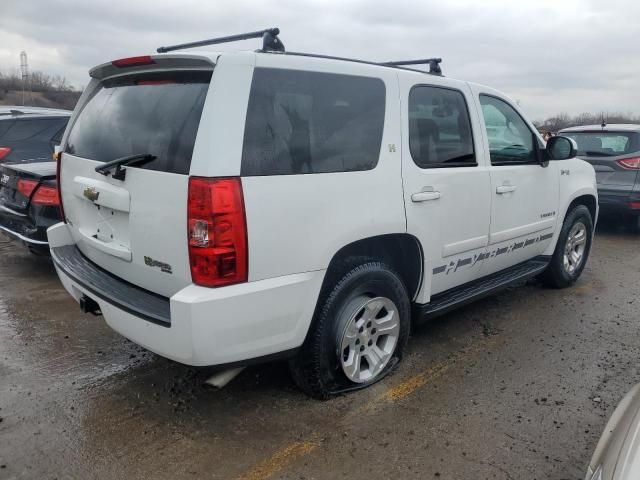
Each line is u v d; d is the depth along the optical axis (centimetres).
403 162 338
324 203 293
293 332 293
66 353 402
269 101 277
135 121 303
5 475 268
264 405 332
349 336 329
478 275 432
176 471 272
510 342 430
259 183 266
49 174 527
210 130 256
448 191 369
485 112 421
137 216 288
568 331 455
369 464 279
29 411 324
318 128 297
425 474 272
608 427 220
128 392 348
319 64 302
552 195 495
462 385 360
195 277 262
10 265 617
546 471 276
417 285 372
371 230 318
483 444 297
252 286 269
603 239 826
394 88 339
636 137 800
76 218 361
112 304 295
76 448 290
